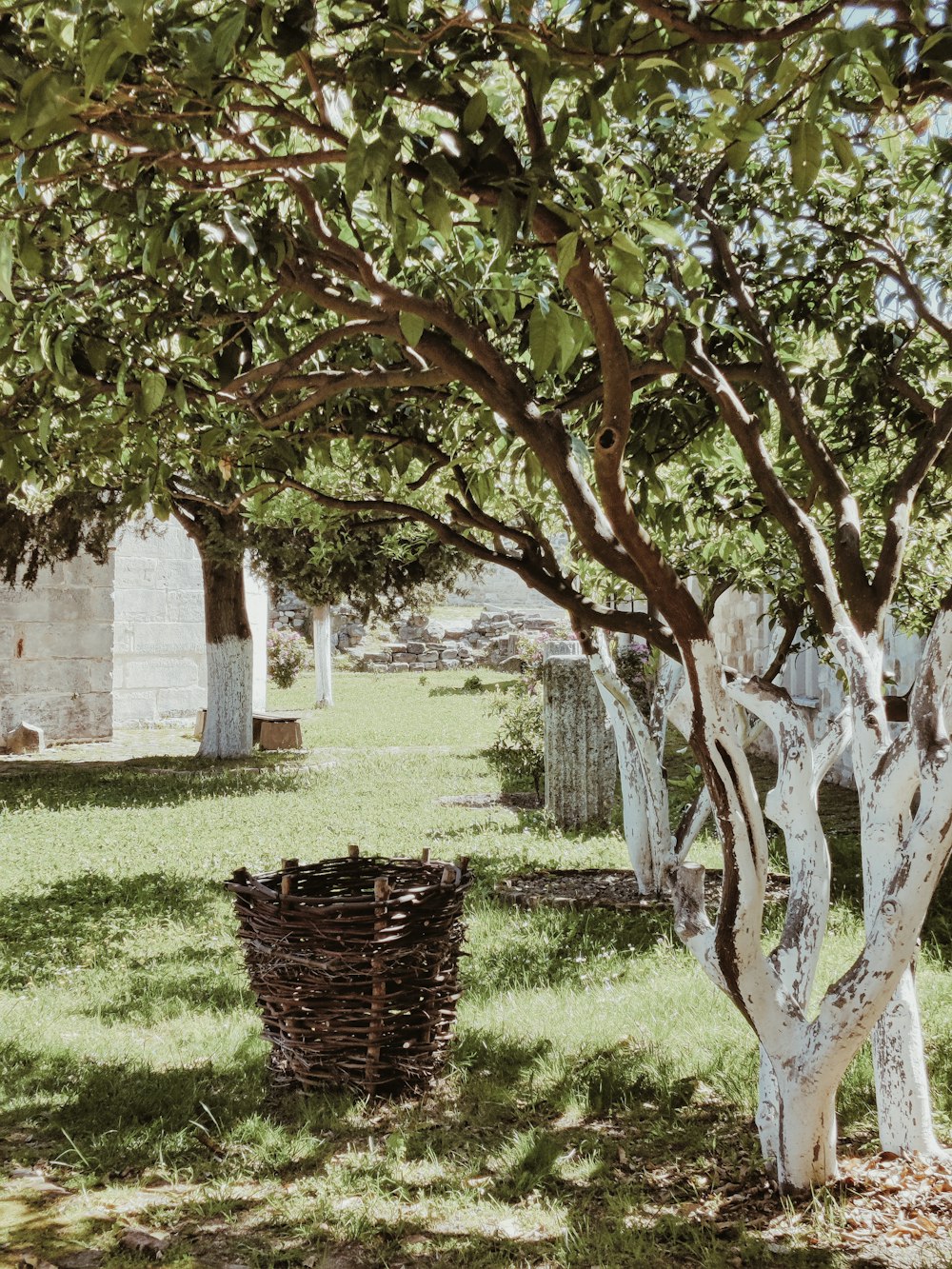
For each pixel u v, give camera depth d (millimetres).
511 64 2324
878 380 4570
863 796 3631
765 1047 3574
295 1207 3613
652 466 4523
